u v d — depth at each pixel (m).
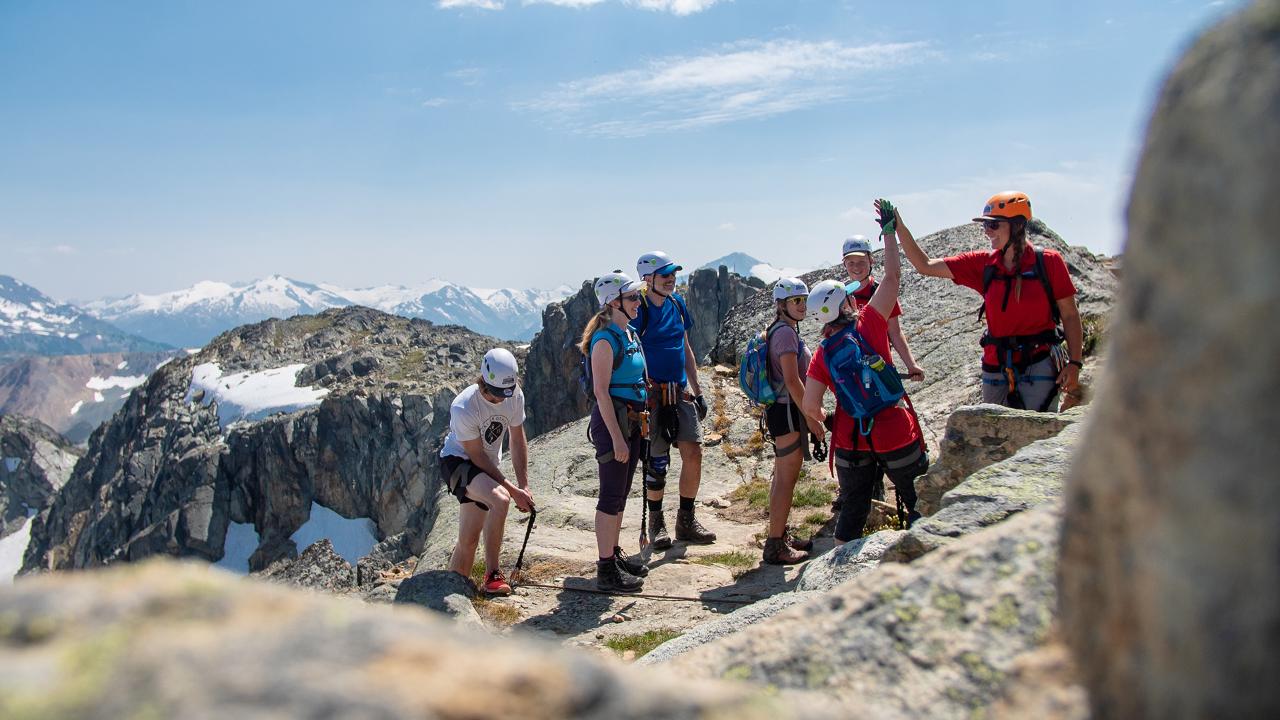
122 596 1.50
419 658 1.43
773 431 10.02
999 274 8.35
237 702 1.24
